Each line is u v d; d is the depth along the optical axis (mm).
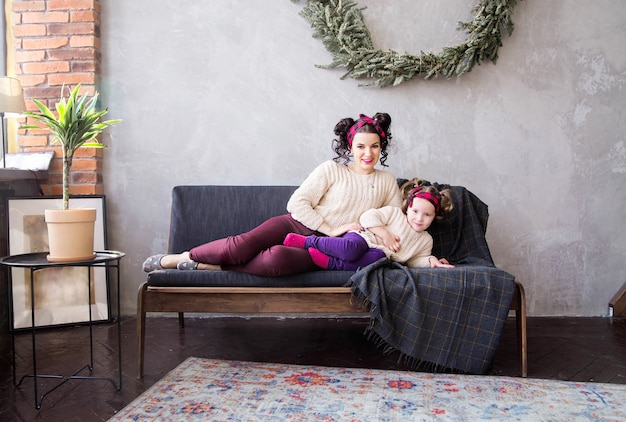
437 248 2822
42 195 3074
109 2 3197
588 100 3209
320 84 3205
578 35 3184
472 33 3053
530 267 3250
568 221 3244
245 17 3197
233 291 2240
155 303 2258
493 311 2219
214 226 2967
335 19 3049
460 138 3213
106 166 3230
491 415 1817
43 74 3131
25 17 3119
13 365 2148
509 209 3230
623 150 3230
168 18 3199
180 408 1865
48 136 3133
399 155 3215
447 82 3189
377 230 2480
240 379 2162
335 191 2682
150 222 3248
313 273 2295
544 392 2037
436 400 1952
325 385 2102
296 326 3059
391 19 3164
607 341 2756
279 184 3242
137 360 2219
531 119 3207
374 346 2682
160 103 3221
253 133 3230
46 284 2973
